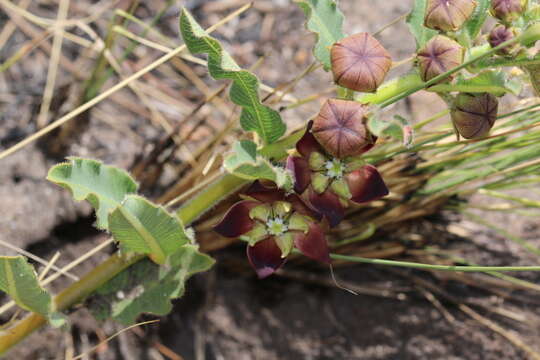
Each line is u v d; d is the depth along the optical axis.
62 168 0.32
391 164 0.38
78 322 0.40
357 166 0.32
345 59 0.31
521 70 0.32
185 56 0.42
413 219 0.41
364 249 0.41
